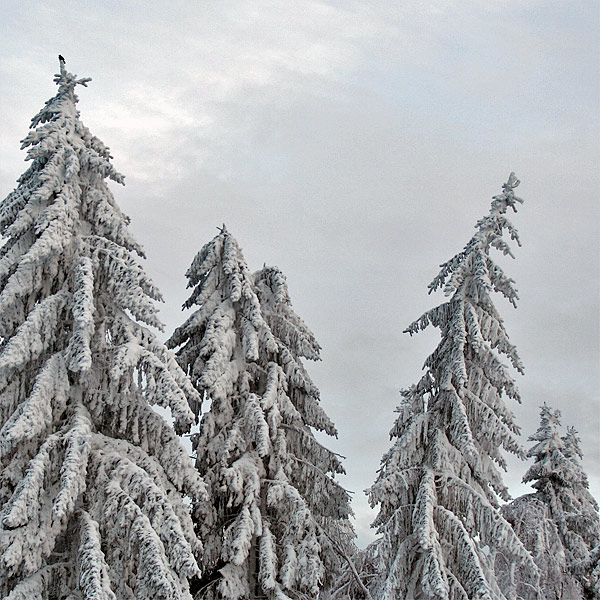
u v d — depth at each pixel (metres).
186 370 20.64
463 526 17.67
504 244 19.88
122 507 13.19
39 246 14.09
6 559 12.09
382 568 17.75
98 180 16.28
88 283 14.30
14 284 14.27
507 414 19.22
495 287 20.05
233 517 19.22
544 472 27.06
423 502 17.66
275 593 17.30
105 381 15.03
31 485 12.62
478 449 19.14
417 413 20.03
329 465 20.72
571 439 30.25
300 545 18.08
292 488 18.58
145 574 13.02
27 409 13.11
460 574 17.39
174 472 14.93
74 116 16.61
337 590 19.61
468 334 19.30
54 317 14.35
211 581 18.34
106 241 15.40
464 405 19.06
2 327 14.48
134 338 14.80
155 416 15.32
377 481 18.64
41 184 15.30
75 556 13.52
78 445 13.32
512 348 19.56
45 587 12.86
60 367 14.11
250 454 19.30
